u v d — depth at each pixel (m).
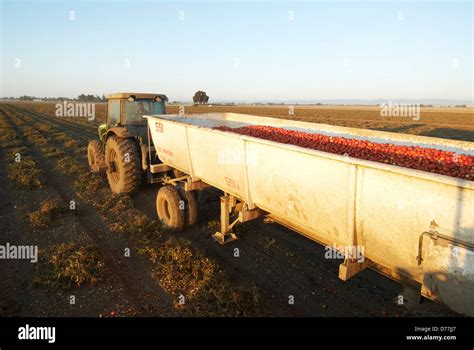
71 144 17.58
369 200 3.02
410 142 5.49
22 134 22.81
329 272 5.14
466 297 2.46
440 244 2.54
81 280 4.68
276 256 5.66
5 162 13.37
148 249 5.56
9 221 7.06
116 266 5.22
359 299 4.43
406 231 2.80
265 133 5.84
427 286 2.72
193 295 4.42
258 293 4.31
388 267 3.16
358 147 4.56
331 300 4.42
